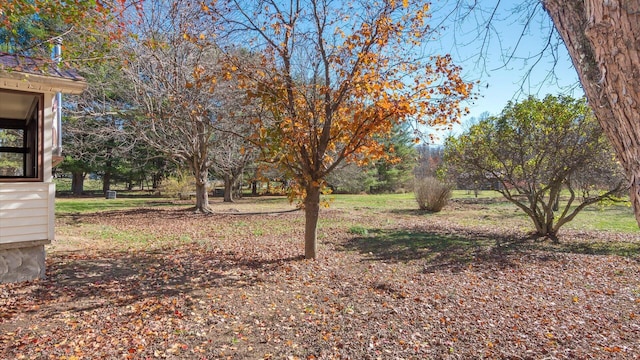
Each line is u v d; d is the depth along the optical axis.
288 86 6.59
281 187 7.68
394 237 10.34
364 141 6.89
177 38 9.84
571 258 7.59
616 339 3.83
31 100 5.98
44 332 3.71
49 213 5.62
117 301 4.66
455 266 7.03
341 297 5.09
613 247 8.84
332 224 13.07
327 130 6.86
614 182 8.94
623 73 1.23
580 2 1.42
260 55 6.98
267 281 5.78
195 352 3.42
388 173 35.44
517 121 9.50
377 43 6.36
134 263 6.71
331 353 3.48
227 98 10.19
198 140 15.27
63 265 6.33
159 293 5.04
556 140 9.15
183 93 10.45
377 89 6.14
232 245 8.88
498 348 3.61
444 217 15.82
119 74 12.34
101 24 6.89
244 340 3.71
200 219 13.95
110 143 20.47
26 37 7.86
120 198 24.47
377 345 3.65
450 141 10.76
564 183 10.12
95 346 3.43
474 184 10.81
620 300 5.06
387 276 6.25
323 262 7.15
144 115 13.88
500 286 5.73
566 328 4.09
